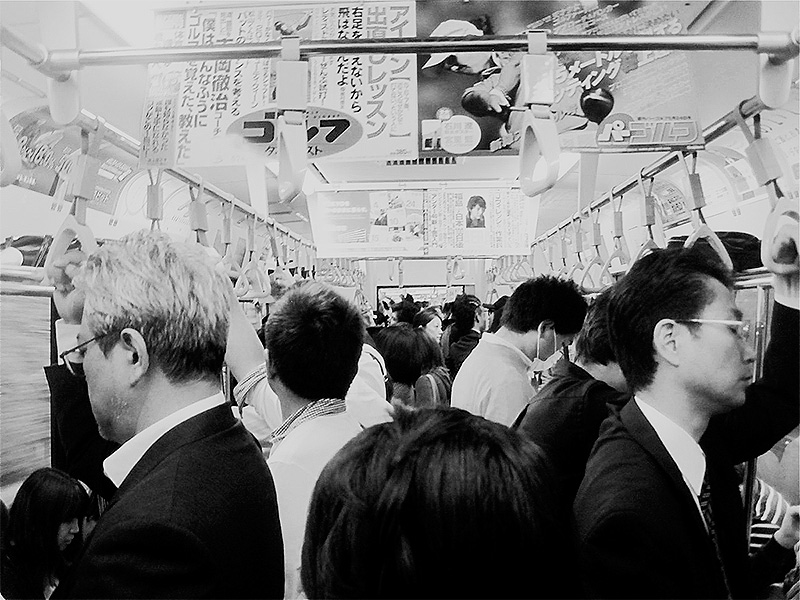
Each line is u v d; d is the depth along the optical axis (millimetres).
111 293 651
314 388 964
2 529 1031
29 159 1723
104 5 1142
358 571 399
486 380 1312
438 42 727
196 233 1187
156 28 1117
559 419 925
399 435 472
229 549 591
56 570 1040
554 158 696
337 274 3146
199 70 1025
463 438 444
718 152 1717
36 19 1142
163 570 532
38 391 1115
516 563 392
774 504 1021
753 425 845
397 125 1079
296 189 736
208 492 602
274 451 975
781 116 1374
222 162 1013
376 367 1511
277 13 1109
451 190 2316
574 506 672
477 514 390
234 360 1253
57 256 881
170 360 660
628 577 578
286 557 885
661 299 703
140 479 617
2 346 1051
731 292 707
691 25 1166
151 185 1038
